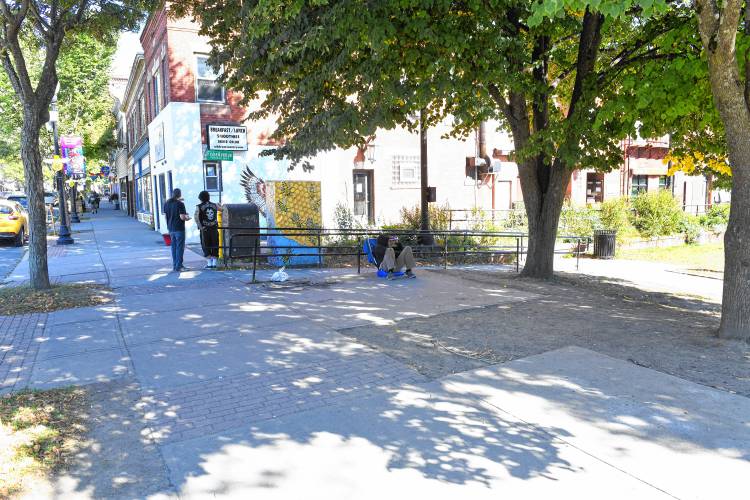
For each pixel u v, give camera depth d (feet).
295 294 30.73
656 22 29.86
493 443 12.92
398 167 73.26
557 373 17.54
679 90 25.22
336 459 12.26
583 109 30.14
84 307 27.32
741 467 11.66
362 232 44.73
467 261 54.03
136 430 13.84
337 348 20.35
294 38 26.96
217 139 59.67
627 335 22.24
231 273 38.04
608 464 11.89
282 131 33.88
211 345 20.77
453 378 17.20
